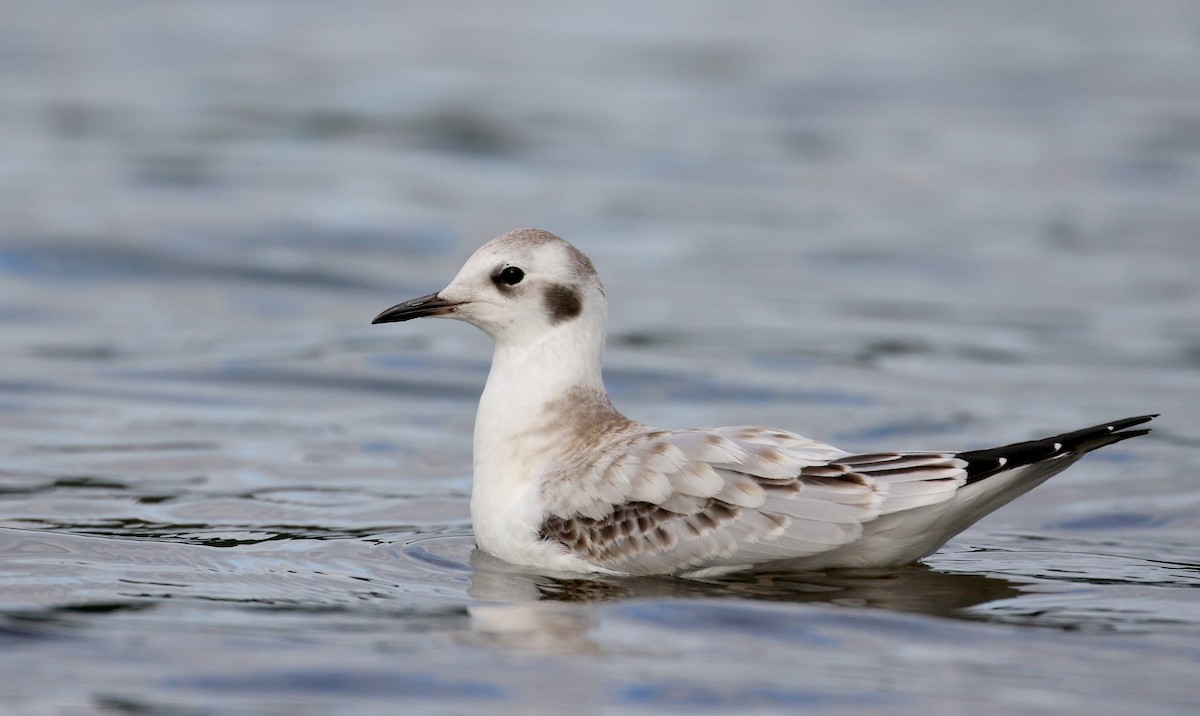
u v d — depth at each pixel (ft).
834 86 129.39
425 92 124.26
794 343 63.10
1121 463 46.88
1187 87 129.80
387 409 53.83
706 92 126.31
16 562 34.30
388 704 25.72
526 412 36.94
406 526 39.70
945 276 76.18
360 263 76.64
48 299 68.85
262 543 37.19
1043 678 27.14
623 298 70.38
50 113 110.93
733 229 85.25
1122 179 99.45
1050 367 59.77
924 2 178.50
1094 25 162.91
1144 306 70.18
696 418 52.44
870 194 95.09
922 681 26.91
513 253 37.24
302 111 115.85
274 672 27.04
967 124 115.85
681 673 27.30
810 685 26.71
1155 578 34.22
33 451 46.83
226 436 49.47
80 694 25.84
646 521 33.91
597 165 101.45
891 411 53.31
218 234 80.48
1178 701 25.95
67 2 163.84
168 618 30.17
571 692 26.32
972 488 32.40
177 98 118.73
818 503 32.81
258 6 166.61
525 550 35.37
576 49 145.79
